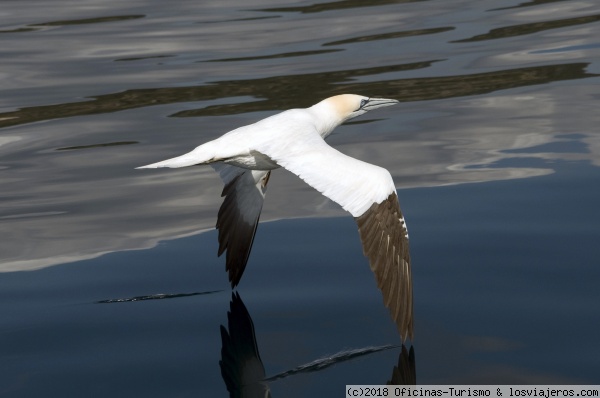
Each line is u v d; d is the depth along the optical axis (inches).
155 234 578.9
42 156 727.7
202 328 453.7
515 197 598.5
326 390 398.9
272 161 458.3
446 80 868.0
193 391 398.9
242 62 943.7
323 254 533.3
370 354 426.3
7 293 500.1
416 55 946.7
